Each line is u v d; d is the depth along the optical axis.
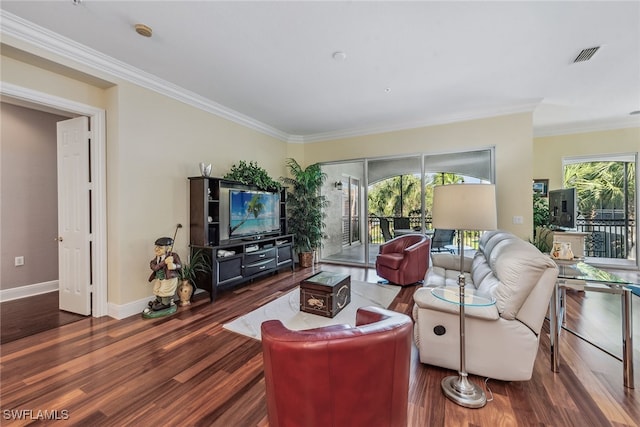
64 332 2.56
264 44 2.50
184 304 3.25
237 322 2.77
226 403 1.64
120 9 2.04
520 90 3.53
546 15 2.12
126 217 2.94
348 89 3.49
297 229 5.41
